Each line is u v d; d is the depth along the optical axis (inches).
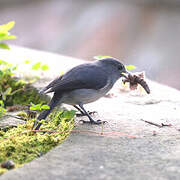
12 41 935.7
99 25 1023.0
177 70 719.7
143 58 780.6
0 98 373.7
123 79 350.6
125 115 330.3
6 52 559.8
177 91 424.5
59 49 880.3
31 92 386.0
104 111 342.0
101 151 240.8
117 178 201.5
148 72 683.4
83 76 304.0
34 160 225.6
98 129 289.6
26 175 204.5
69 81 300.4
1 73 352.2
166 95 404.5
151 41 874.1
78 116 326.3
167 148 247.6
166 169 212.8
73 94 302.5
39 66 352.8
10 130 291.0
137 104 370.0
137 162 223.1
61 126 295.0
